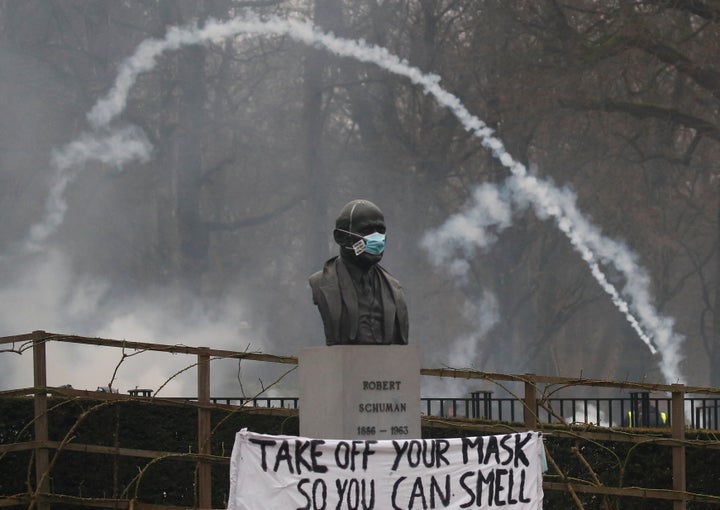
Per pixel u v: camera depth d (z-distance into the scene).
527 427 18.61
